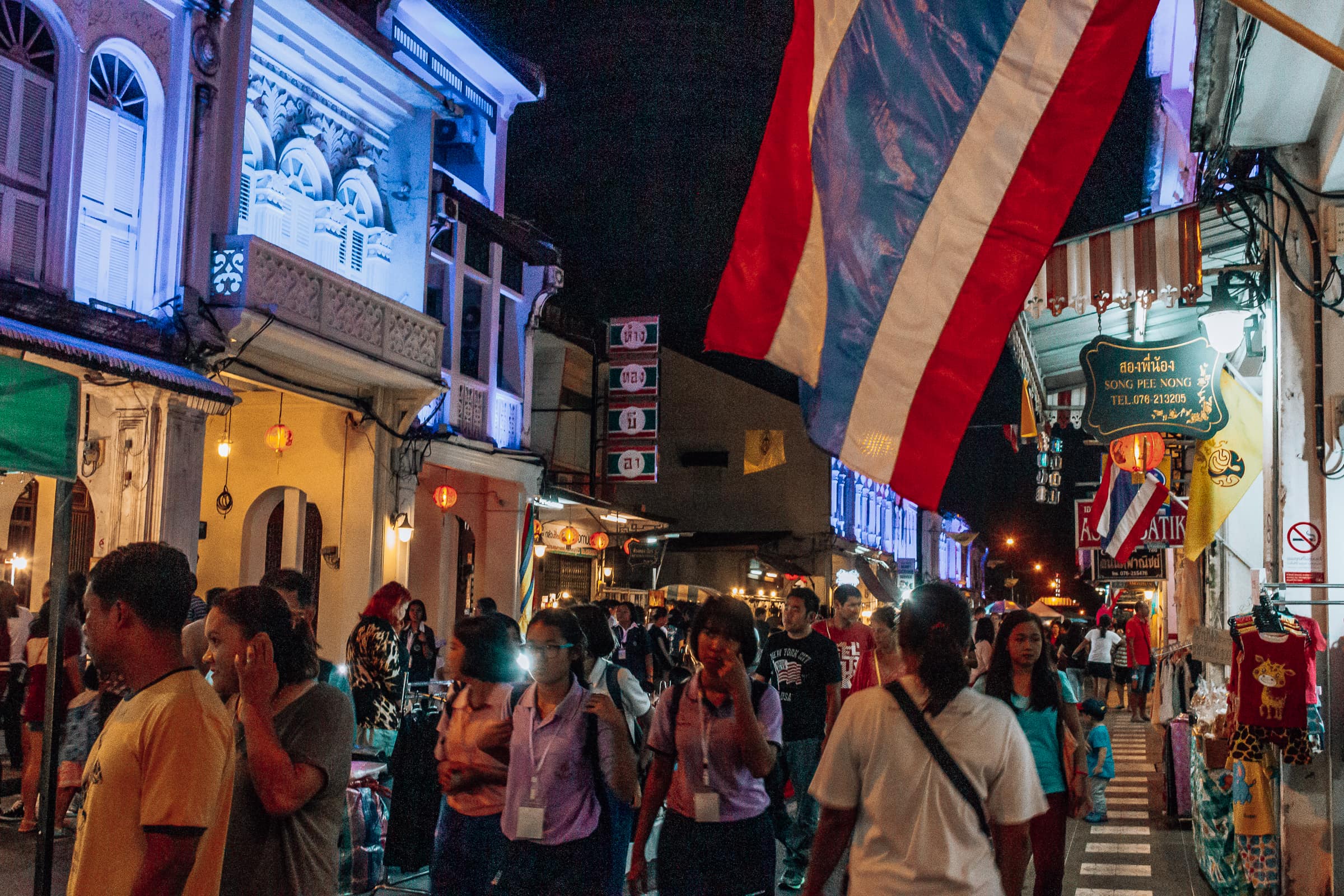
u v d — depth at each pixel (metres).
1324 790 7.39
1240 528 12.68
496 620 5.39
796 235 4.29
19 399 4.86
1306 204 7.90
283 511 17.98
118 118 12.62
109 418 12.89
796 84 4.39
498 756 5.15
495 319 19.98
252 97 14.74
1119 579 21.77
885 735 3.43
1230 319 8.64
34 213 11.55
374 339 15.52
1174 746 11.34
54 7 11.67
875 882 3.33
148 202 12.87
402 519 16.91
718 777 4.86
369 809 7.60
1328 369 7.75
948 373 4.02
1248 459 10.91
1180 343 9.77
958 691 3.45
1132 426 9.75
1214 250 9.70
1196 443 11.99
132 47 12.66
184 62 13.16
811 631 8.41
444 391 17.17
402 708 8.82
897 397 4.06
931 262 4.09
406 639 13.20
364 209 17.14
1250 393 11.02
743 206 4.35
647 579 29.05
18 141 11.41
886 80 4.23
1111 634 24.41
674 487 34.75
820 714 8.23
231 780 3.16
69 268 11.80
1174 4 11.02
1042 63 4.04
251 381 14.74
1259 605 7.32
